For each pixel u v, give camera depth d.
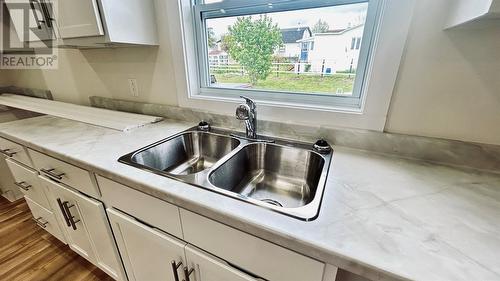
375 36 0.84
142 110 1.48
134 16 1.09
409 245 0.45
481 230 0.49
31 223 1.74
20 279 1.31
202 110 1.27
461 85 0.72
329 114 0.96
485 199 0.60
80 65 1.62
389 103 0.84
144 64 1.35
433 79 0.75
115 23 1.02
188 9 1.15
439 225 0.51
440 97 0.76
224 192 0.64
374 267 0.41
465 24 0.62
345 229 0.49
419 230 0.49
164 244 0.78
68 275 1.33
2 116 1.71
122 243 0.97
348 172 0.75
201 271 0.73
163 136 1.11
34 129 1.21
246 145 1.01
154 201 0.73
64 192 1.05
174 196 0.64
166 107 1.38
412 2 0.70
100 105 1.66
